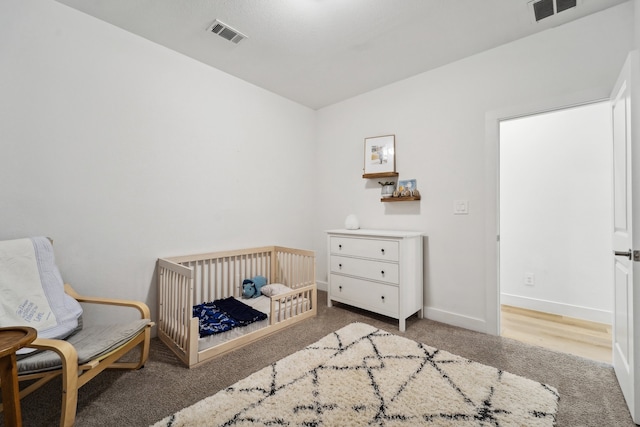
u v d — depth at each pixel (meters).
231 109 2.96
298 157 3.69
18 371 1.28
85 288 2.09
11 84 1.81
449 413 1.44
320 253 3.86
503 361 1.97
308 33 2.27
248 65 2.77
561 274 2.95
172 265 2.15
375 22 2.12
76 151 2.05
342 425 1.36
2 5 1.78
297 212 3.68
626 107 1.56
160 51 2.45
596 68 2.02
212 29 2.23
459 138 2.64
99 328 1.80
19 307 1.61
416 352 2.08
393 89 3.11
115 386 1.69
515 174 3.20
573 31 2.10
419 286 2.78
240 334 2.22
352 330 2.47
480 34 2.26
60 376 1.81
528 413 1.44
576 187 2.87
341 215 3.63
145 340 1.86
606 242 2.72
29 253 1.73
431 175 2.82
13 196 1.82
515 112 2.33
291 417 1.41
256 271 3.19
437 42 2.38
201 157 2.73
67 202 2.02
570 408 1.50
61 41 1.98
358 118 3.44
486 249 2.47
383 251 2.65
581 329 2.58
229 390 1.62
